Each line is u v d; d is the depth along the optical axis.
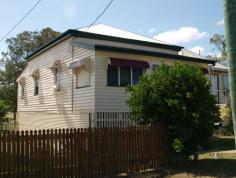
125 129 11.41
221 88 31.73
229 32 6.82
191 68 12.33
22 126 27.72
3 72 57.22
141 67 18.23
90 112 17.58
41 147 9.91
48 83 23.27
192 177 10.52
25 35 58.19
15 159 9.52
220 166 11.86
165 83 12.01
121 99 17.97
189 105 11.95
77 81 19.11
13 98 50.97
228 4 6.84
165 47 22.89
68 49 20.36
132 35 23.52
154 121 12.11
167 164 12.12
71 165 10.37
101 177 10.80
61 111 20.98
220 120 12.47
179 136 11.74
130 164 11.41
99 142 10.91
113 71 17.92
